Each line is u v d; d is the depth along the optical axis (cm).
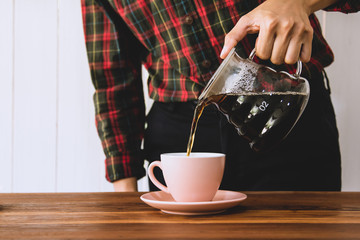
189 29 110
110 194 93
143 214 71
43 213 72
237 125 80
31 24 196
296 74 79
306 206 77
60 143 199
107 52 127
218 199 83
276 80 76
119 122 127
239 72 76
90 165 199
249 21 79
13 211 74
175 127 120
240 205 79
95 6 127
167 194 87
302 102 79
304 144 111
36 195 92
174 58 116
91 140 198
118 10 120
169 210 71
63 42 196
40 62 197
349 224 63
